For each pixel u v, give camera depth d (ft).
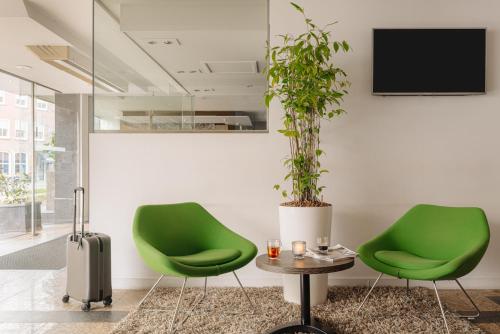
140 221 10.73
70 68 21.56
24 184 23.80
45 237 22.85
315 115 11.77
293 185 11.55
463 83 12.46
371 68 12.78
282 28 12.83
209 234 11.47
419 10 12.73
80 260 10.82
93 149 12.87
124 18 13.15
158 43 13.08
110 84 13.00
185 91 12.92
